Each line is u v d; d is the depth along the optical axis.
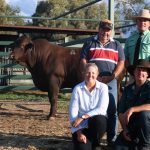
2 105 12.08
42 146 6.59
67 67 9.91
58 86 9.88
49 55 9.95
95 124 5.43
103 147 6.28
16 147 6.56
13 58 9.94
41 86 10.02
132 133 5.44
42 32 19.02
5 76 13.91
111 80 6.08
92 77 5.52
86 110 5.54
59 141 6.91
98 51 6.20
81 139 5.39
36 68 9.99
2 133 7.56
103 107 5.52
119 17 31.09
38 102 12.92
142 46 6.37
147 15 6.30
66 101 13.12
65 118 9.64
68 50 10.07
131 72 5.62
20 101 13.16
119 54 6.27
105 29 6.12
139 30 6.41
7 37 20.95
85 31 18.02
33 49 9.97
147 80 5.49
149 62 5.54
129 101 5.52
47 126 8.40
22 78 14.11
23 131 7.78
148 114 5.31
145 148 5.39
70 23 36.19
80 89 5.57
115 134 6.25
